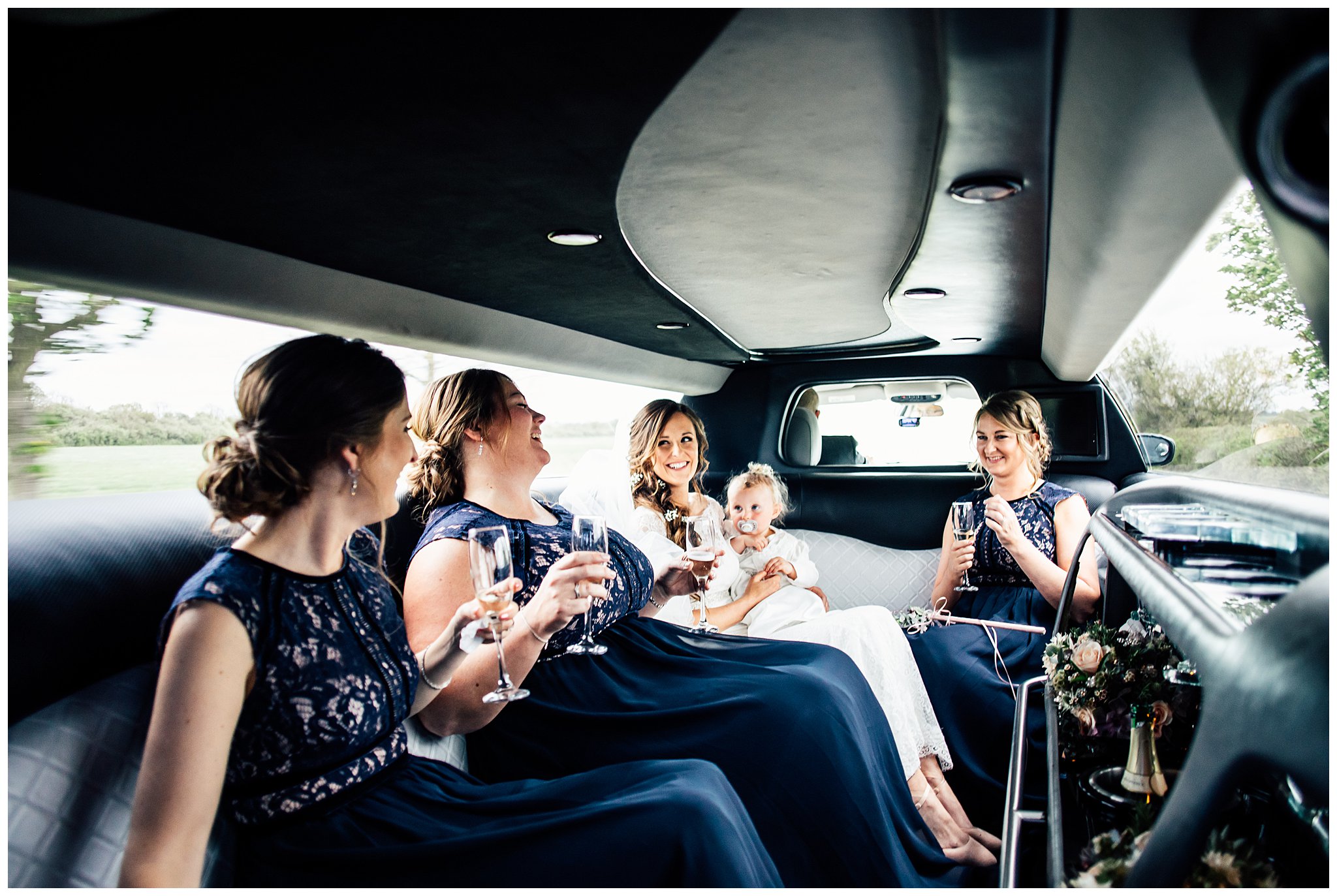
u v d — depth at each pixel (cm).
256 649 151
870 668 304
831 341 438
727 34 126
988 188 186
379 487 176
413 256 243
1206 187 151
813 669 254
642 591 293
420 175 181
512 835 161
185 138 158
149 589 181
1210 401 384
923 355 466
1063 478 433
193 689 139
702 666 261
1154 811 157
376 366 174
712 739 230
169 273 210
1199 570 151
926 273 273
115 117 147
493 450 269
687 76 141
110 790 151
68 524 175
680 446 384
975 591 385
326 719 161
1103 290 231
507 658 212
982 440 386
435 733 220
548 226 220
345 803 166
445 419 271
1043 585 341
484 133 159
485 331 322
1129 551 184
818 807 224
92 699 162
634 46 129
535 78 138
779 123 162
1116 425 435
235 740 155
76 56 126
